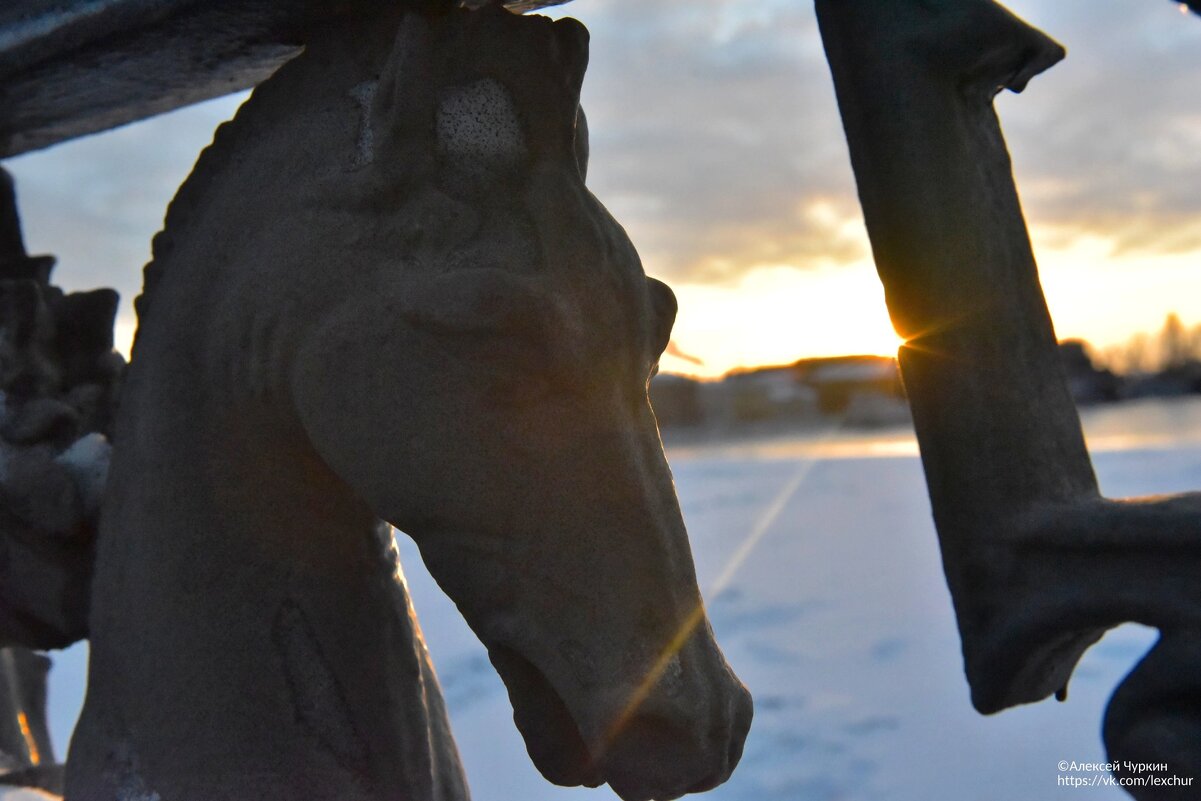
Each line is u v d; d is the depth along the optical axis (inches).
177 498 33.7
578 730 29.1
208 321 33.1
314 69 33.2
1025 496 26.6
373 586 35.3
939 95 27.7
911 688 129.5
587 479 28.0
